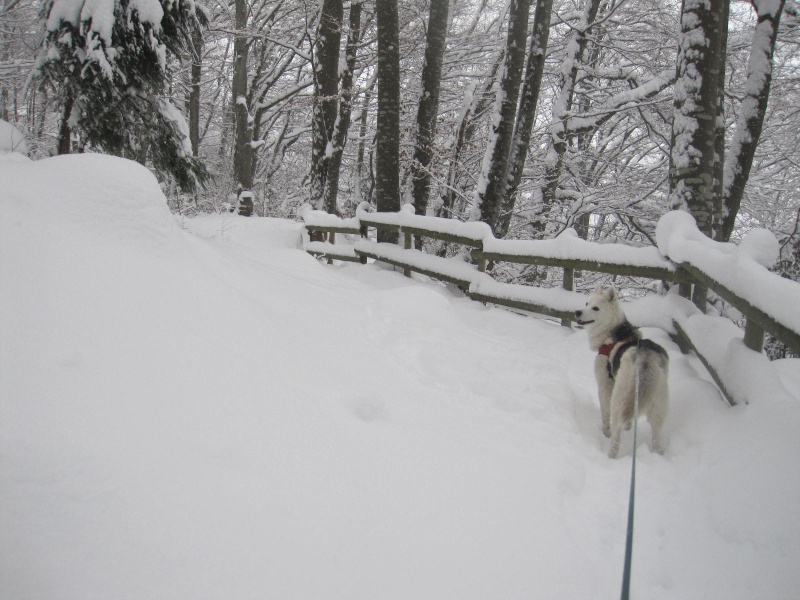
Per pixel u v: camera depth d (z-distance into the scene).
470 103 11.51
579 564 2.14
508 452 2.93
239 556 1.75
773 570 2.01
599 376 3.76
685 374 4.12
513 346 5.22
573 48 12.42
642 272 5.13
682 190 5.71
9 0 17.00
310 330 4.11
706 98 5.57
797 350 2.39
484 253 7.12
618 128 16.25
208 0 19.39
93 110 6.13
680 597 2.06
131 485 1.90
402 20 15.40
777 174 14.11
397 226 8.88
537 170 13.02
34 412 2.03
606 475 3.07
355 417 2.86
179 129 7.30
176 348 2.74
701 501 2.63
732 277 3.40
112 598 1.52
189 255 3.94
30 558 1.56
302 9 19.22
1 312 2.40
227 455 2.19
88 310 2.67
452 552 2.02
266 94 22.52
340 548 1.89
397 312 5.68
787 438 2.53
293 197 20.91
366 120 18.39
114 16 5.95
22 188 3.21
